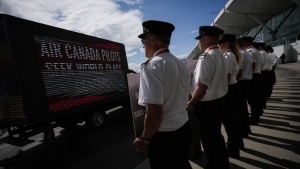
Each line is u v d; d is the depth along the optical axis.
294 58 20.06
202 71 1.80
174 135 1.25
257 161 2.40
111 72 5.46
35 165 3.33
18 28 3.15
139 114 1.68
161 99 1.11
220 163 1.94
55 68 3.74
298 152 2.52
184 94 1.33
